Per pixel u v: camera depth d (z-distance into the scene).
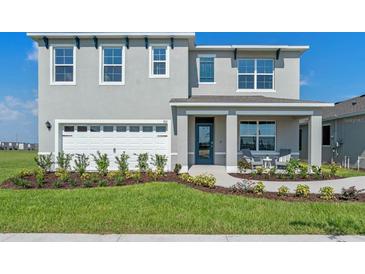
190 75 17.17
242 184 9.47
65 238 5.57
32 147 60.50
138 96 15.49
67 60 15.59
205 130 17.16
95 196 8.41
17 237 5.61
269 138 17.11
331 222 6.38
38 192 8.98
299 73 17.30
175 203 7.74
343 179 12.34
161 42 15.49
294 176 12.52
